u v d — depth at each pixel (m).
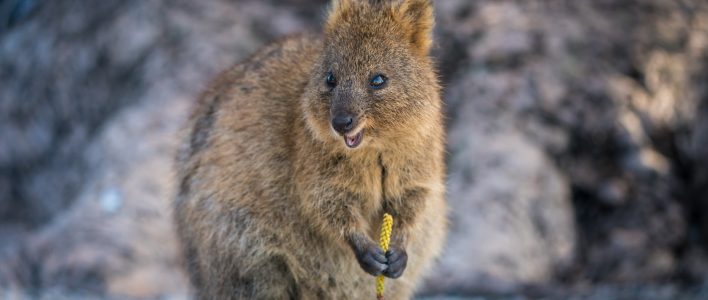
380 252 8.77
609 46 19.23
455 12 20.19
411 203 9.11
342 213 8.93
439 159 9.36
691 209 18.08
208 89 10.62
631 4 20.25
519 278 15.28
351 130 8.45
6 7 25.45
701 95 19.11
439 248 10.02
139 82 20.55
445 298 14.23
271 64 9.84
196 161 9.98
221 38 20.80
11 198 21.94
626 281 16.58
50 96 22.34
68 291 15.10
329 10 9.33
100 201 17.14
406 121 8.77
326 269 9.34
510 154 17.12
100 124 20.95
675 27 19.97
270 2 22.08
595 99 18.28
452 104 18.30
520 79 18.42
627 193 17.55
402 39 8.97
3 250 19.12
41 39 23.44
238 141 9.52
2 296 14.16
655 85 18.83
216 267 9.56
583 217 17.48
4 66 23.66
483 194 16.52
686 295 13.14
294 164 9.04
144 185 17.28
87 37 22.53
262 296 9.39
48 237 16.62
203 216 9.66
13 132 22.44
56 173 21.34
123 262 15.69
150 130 18.58
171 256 16.09
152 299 14.66
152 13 21.83
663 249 17.09
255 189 9.30
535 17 19.84
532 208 16.55
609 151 17.92
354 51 8.73
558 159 17.62
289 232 9.23
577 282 16.34
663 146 18.41
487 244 15.72
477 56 19.11
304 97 8.94
